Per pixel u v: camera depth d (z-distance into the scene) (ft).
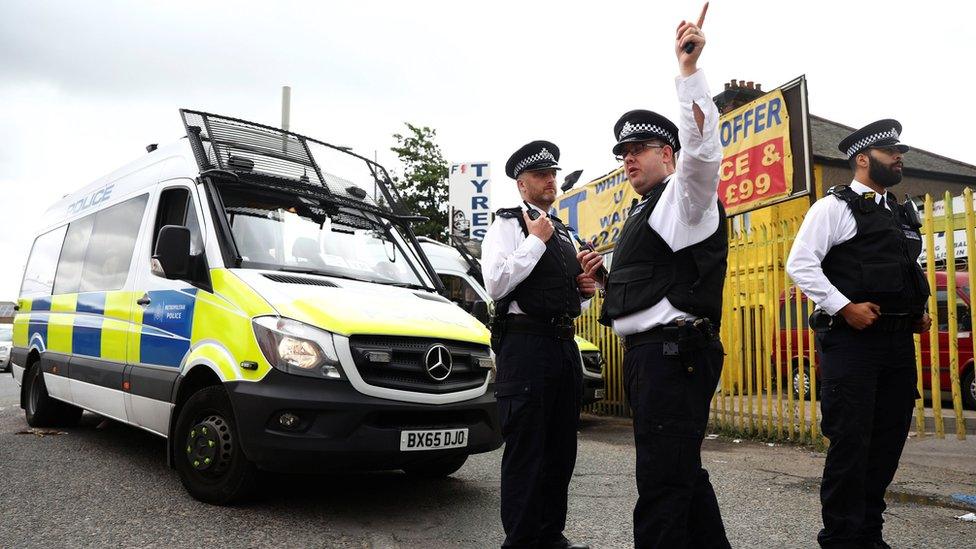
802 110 22.12
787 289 21.81
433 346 13.58
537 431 10.28
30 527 12.32
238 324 13.71
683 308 8.33
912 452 18.94
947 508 13.87
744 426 23.62
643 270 8.61
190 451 14.25
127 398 16.83
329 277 15.92
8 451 19.16
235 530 12.32
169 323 15.67
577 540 12.06
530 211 10.92
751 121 24.41
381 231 18.79
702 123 7.73
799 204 38.06
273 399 12.62
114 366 17.69
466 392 13.93
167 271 14.80
